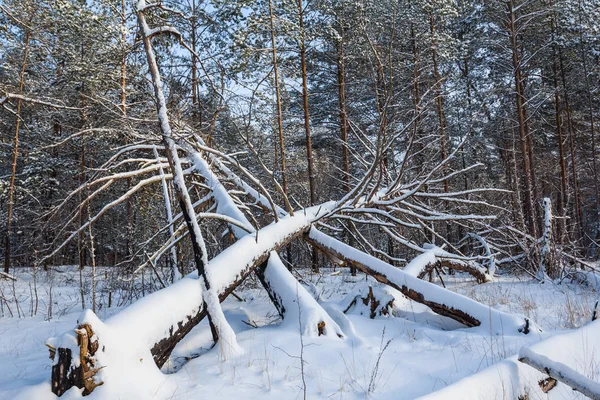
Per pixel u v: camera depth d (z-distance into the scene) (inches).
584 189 958.4
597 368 152.3
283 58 505.4
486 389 123.2
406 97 633.0
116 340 141.4
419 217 358.3
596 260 636.7
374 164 283.3
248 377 151.1
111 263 714.2
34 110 503.5
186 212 197.5
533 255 442.0
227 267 206.1
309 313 199.0
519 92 690.8
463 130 760.3
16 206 684.1
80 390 130.7
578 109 934.4
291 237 269.6
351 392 138.6
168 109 278.2
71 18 324.5
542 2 753.0
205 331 217.2
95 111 323.9
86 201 249.3
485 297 316.2
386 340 196.2
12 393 133.4
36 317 288.7
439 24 650.2
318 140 871.7
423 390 140.4
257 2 469.4
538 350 144.0
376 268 263.4
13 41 477.4
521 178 784.3
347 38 573.6
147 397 133.0
